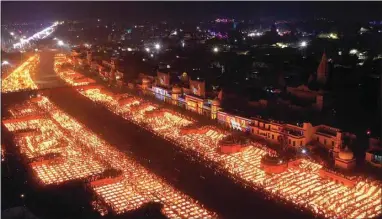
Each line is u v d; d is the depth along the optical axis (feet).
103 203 201.77
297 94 391.45
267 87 434.71
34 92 459.73
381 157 233.55
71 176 234.17
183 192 213.87
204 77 497.46
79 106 402.72
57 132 316.40
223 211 193.77
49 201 203.92
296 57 572.92
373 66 458.91
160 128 326.44
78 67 635.66
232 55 629.92
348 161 231.71
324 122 307.37
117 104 406.41
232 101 384.06
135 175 234.58
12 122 340.18
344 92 371.97
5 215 184.65
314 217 184.65
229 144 266.36
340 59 537.65
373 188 206.69
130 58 638.94
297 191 210.38
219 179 229.25
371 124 300.20
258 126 298.76
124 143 292.61
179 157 263.49
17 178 230.27
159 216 189.98
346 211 187.52
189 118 351.67
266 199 204.23
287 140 273.33
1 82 510.99
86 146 283.79
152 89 446.60
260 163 241.96
